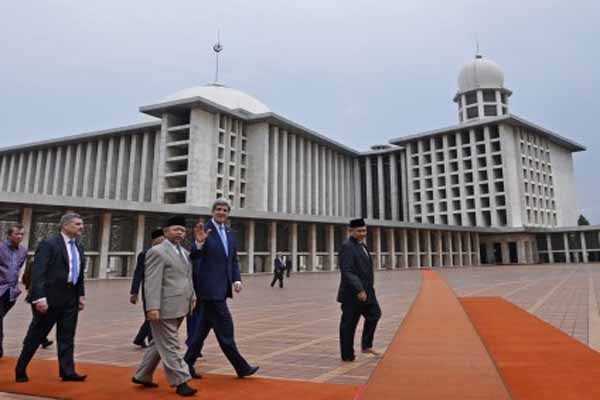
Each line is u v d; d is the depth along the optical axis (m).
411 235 55.28
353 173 79.56
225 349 5.63
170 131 55.47
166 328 5.10
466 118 73.88
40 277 5.48
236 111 57.78
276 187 59.91
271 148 60.41
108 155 62.88
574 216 79.31
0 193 26.28
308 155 66.88
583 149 81.81
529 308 12.14
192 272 5.66
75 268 5.83
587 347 6.86
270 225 41.97
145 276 5.13
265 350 7.44
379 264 49.84
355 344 7.88
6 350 7.62
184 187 55.09
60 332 5.71
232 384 5.37
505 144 64.25
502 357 6.18
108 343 8.23
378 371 4.87
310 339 8.47
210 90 70.56
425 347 6.04
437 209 70.50
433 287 16.77
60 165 67.62
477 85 73.19
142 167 59.25
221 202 5.98
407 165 74.50
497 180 64.56
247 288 22.77
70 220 5.92
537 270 39.12
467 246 61.81
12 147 71.12
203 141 53.66
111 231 33.06
